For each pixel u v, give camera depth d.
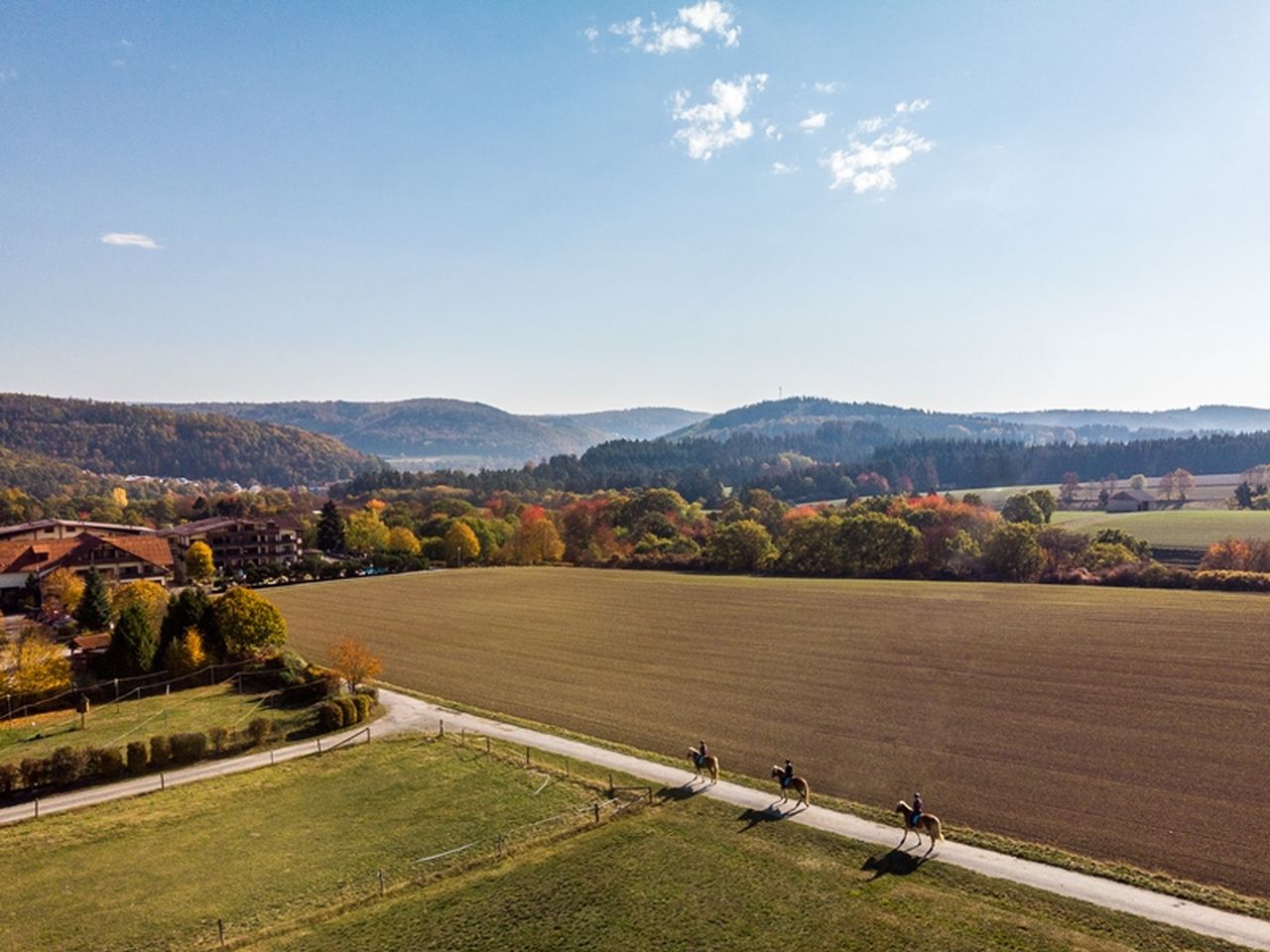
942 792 35.31
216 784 38.91
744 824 32.34
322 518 151.38
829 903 25.97
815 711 48.22
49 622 80.31
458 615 88.19
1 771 37.72
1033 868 27.88
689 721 47.38
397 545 145.12
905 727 44.50
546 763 40.59
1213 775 35.75
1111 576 89.75
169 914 26.97
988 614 75.06
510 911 26.45
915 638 66.94
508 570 130.88
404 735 46.16
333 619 86.94
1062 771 37.16
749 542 122.25
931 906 25.50
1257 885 26.50
